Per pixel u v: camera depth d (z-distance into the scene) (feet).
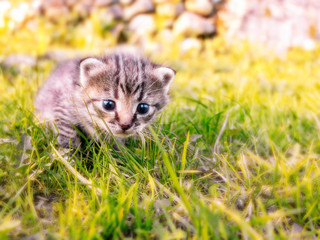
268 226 0.50
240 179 0.64
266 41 2.08
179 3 2.09
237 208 0.58
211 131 0.81
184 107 1.00
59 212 0.54
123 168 0.63
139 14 2.10
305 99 1.10
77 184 0.59
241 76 1.51
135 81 0.72
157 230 0.50
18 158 0.62
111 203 0.53
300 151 0.82
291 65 1.81
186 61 1.86
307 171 0.67
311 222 0.53
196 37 2.10
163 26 2.10
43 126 0.71
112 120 0.72
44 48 1.89
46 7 2.14
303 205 0.58
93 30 2.10
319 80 1.47
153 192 0.57
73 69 0.81
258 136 0.83
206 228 0.47
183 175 0.65
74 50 1.90
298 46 2.08
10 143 0.68
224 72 1.67
